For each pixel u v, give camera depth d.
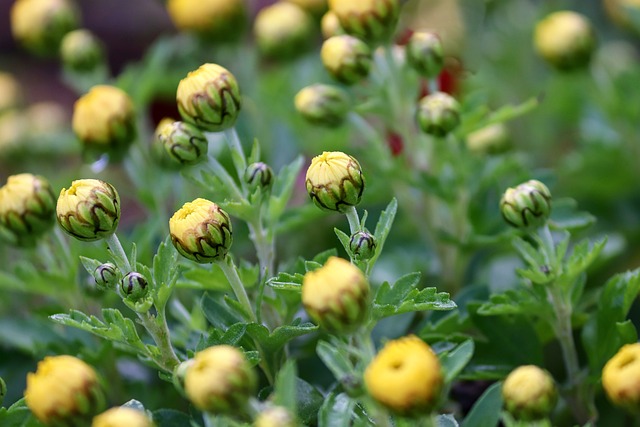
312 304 0.51
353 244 0.54
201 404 0.50
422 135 0.65
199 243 0.54
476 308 0.58
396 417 0.51
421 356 0.49
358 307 0.51
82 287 0.63
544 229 0.57
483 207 0.63
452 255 0.65
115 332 0.54
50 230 0.61
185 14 0.71
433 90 0.63
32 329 0.62
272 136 0.73
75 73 0.71
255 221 0.58
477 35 0.79
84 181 0.55
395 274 0.65
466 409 0.61
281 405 0.50
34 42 0.72
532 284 0.58
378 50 0.65
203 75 0.57
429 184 0.63
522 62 0.78
